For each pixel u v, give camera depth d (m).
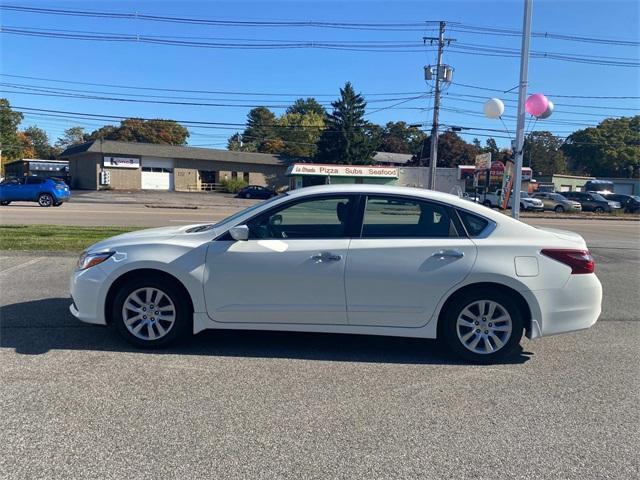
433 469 3.15
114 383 4.30
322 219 5.07
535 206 41.44
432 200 5.04
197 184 64.56
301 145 101.94
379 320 4.92
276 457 3.24
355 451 3.34
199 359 4.91
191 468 3.10
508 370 4.85
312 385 4.37
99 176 58.88
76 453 3.24
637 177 85.69
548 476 3.11
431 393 4.28
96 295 5.02
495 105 11.73
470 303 4.90
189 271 4.91
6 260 9.86
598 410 4.04
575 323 4.93
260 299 4.93
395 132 106.31
